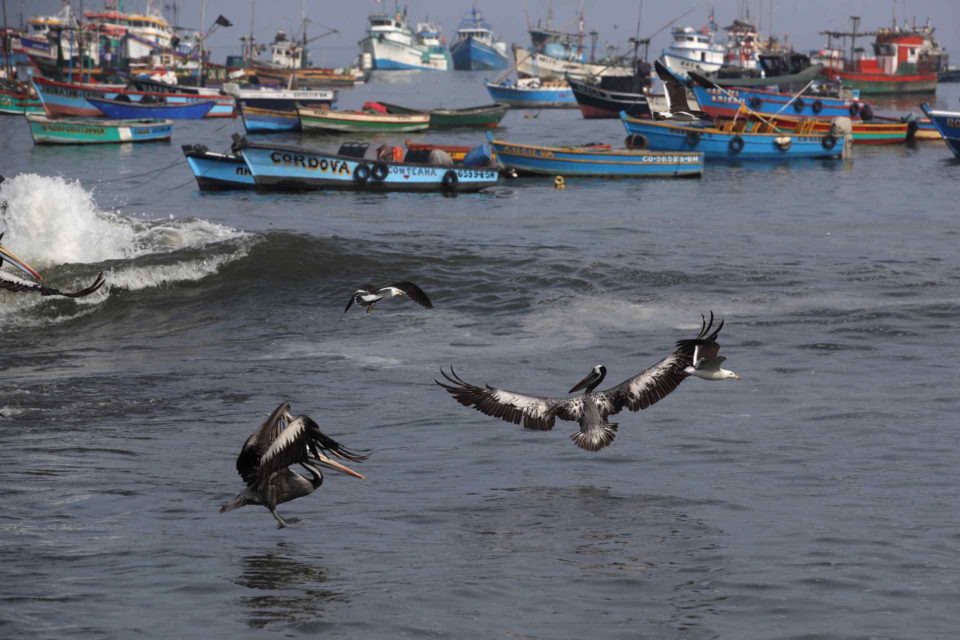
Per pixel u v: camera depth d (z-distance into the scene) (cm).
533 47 17125
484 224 4372
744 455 1686
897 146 8381
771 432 1802
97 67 14050
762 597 1185
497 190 5772
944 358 2272
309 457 917
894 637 1093
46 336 2606
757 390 2056
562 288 2948
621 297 2856
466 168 5591
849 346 2377
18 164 6838
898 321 2586
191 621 1121
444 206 5062
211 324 2695
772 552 1305
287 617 1134
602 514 1438
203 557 1290
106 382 2158
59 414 1934
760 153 7219
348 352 2395
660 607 1162
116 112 9975
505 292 2917
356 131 8956
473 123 9631
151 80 10650
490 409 981
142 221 3522
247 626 1112
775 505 1470
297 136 8819
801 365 2233
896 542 1334
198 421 1895
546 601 1176
